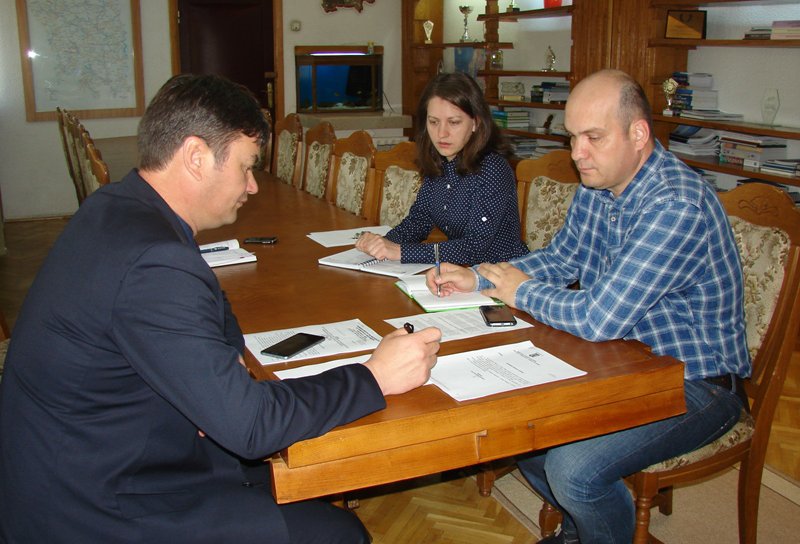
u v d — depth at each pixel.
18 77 6.36
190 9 6.80
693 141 4.06
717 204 1.62
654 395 1.37
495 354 1.43
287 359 1.40
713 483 2.40
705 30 4.23
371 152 3.25
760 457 1.79
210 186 1.20
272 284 1.93
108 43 6.56
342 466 1.16
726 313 1.67
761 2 3.79
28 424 1.11
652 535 2.04
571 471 1.57
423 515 2.25
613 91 1.52
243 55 7.03
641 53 4.27
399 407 1.21
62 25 6.38
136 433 1.14
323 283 1.93
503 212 2.28
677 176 1.58
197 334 1.08
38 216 6.69
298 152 4.16
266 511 1.24
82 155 3.69
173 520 1.17
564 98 5.04
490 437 1.24
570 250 1.91
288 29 6.75
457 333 1.54
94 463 1.11
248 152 1.21
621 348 1.47
